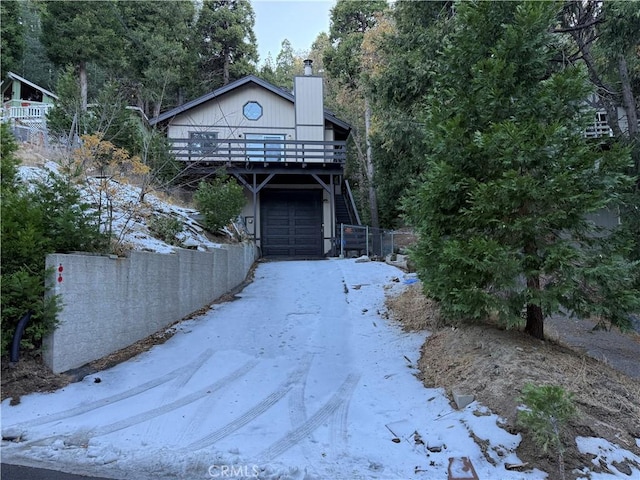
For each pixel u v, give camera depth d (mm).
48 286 5293
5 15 20719
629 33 9008
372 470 3498
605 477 3334
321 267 13070
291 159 16766
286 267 13516
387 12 17906
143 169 7871
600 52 10578
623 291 4930
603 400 4324
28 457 3629
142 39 25062
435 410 4520
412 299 8492
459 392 4602
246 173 16453
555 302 4887
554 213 4930
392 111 11797
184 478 3352
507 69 5395
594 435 3738
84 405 4688
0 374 4949
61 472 3393
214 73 29922
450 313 5895
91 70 22469
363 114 27172
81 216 6137
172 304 8023
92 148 8133
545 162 5027
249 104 18281
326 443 3953
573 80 5270
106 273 6250
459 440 3861
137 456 3664
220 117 17828
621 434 3846
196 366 5977
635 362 6242
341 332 7469
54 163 9727
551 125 4871
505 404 4156
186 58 26062
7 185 5969
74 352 5582
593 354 6297
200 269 9188
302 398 4996
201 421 4379
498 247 4820
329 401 4906
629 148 5129
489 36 5957
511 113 5531
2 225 5105
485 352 5258
